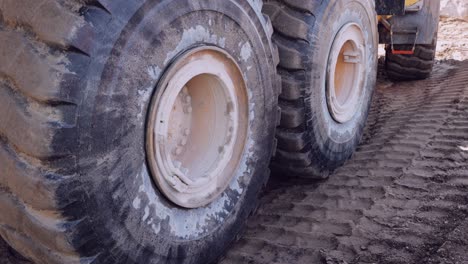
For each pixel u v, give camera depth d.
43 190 1.44
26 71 1.43
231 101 2.08
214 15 1.91
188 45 1.82
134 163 1.68
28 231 1.57
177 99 2.04
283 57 2.56
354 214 2.51
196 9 1.81
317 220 2.51
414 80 5.87
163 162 1.79
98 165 1.54
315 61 2.65
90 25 1.46
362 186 2.83
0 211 1.60
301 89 2.59
